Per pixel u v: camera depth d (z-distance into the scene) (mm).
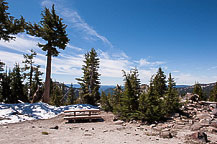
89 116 10477
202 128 7156
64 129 7652
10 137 5543
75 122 10078
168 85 11047
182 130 7062
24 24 16688
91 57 27094
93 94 22203
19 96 31062
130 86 10391
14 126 8328
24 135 5938
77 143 4746
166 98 10625
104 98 15344
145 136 6012
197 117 9477
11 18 16031
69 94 38438
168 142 5113
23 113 11648
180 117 9625
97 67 27344
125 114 10195
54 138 5418
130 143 4902
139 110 9734
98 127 8234
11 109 11930
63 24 19062
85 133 6570
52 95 36156
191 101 14492
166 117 9859
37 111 12727
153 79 9906
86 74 26062
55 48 18328
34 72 35688
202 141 5223
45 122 10016
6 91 30578
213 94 46750
